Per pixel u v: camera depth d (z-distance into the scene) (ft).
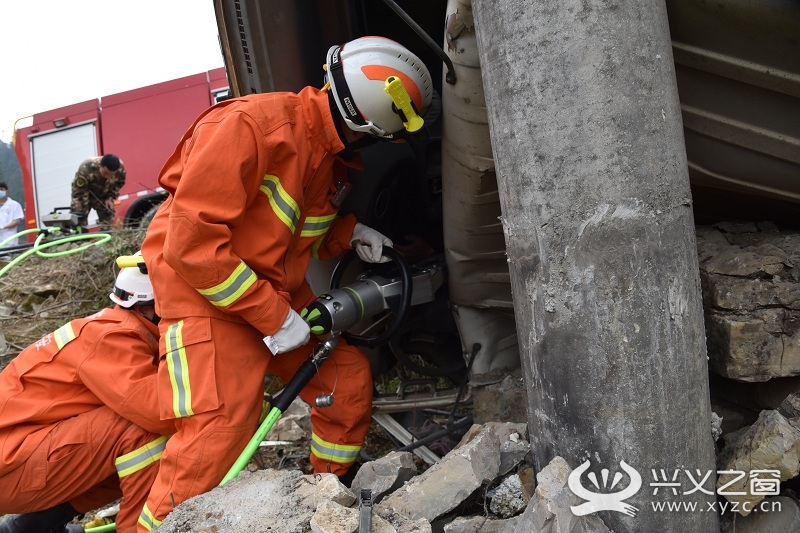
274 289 6.89
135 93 25.25
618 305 4.80
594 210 4.79
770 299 5.81
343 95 6.94
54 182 26.91
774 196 6.56
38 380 7.48
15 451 7.11
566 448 5.11
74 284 15.35
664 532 4.93
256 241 6.76
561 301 4.96
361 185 8.65
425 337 10.01
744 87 5.83
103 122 25.73
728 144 6.21
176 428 6.86
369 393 8.08
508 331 9.27
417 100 7.16
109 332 7.43
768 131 5.97
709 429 5.10
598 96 4.72
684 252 4.91
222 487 5.84
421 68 7.26
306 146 6.97
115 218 20.53
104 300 15.07
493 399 8.99
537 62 4.87
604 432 4.90
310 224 7.49
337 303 7.49
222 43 8.07
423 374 9.59
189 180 6.15
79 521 10.10
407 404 9.45
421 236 10.23
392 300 8.06
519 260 5.26
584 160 4.78
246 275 6.37
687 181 5.01
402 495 5.65
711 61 5.74
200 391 6.42
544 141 4.91
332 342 7.42
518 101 5.02
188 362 6.48
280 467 9.86
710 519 5.14
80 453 7.22
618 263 4.78
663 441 4.84
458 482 5.62
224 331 6.65
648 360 4.80
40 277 15.83
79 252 16.05
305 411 10.94
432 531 5.54
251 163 6.42
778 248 6.12
